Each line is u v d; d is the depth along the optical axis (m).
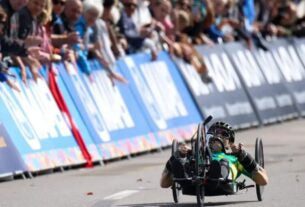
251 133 47.84
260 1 58.81
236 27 53.62
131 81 41.34
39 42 34.88
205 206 24.11
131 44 43.81
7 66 33.34
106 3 40.78
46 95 34.69
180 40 47.12
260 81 53.41
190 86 46.16
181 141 43.19
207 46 49.66
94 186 29.12
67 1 37.91
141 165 35.53
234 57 51.75
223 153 24.02
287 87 56.47
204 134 23.08
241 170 24.44
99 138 36.69
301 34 62.41
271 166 33.28
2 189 28.61
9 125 31.83
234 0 54.72
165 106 43.12
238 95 50.34
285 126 51.97
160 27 45.19
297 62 59.00
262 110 52.50
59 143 34.12
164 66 44.72
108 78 39.56
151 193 27.22
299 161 34.78
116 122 38.53
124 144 38.28
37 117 33.56
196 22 49.56
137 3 44.25
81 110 36.47
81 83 37.34
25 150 32.06
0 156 30.88
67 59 37.06
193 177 22.38
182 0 48.38
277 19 60.47
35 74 34.38
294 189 27.22
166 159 37.66
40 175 32.56
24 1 33.94
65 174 32.84
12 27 33.75
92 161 35.47
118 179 31.03
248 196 25.98
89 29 39.16
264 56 55.06
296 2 65.06
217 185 22.97
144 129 40.47
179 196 25.52
